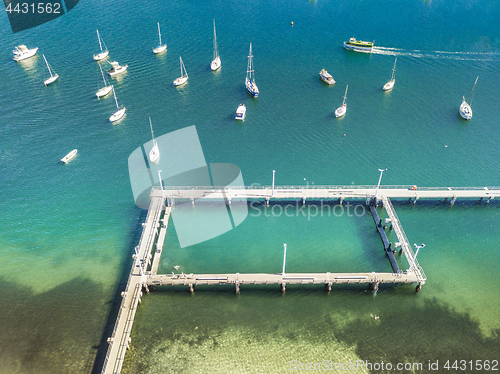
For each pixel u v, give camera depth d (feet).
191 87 384.06
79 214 258.98
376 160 301.22
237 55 434.71
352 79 395.96
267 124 338.34
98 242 239.91
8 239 240.94
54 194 273.54
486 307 204.13
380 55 433.48
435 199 272.72
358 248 239.91
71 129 330.13
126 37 467.11
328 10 536.83
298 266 226.79
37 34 473.26
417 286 212.23
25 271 221.46
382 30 484.74
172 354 182.29
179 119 343.67
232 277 212.02
